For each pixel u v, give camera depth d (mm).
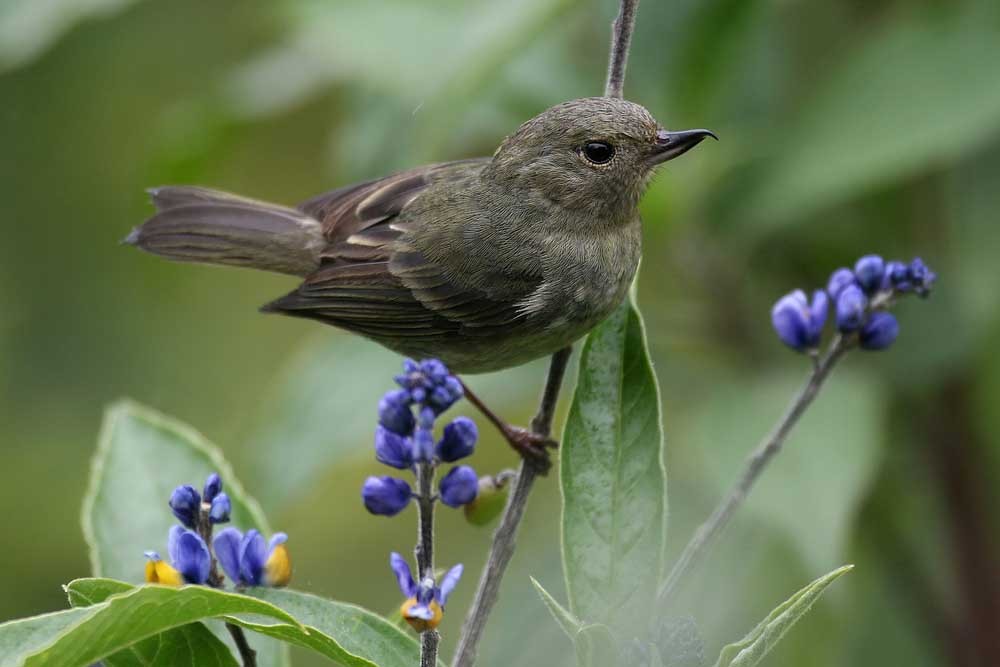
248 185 15500
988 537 11500
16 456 13898
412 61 11430
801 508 9797
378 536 13734
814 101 11086
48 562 13617
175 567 6082
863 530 11562
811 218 11641
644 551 6488
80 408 14109
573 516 6520
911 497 11570
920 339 11367
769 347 11648
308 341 14727
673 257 11711
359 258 10594
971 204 11523
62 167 14586
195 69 14992
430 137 10375
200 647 6434
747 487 6676
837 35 12195
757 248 11711
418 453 5633
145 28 14930
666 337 11727
